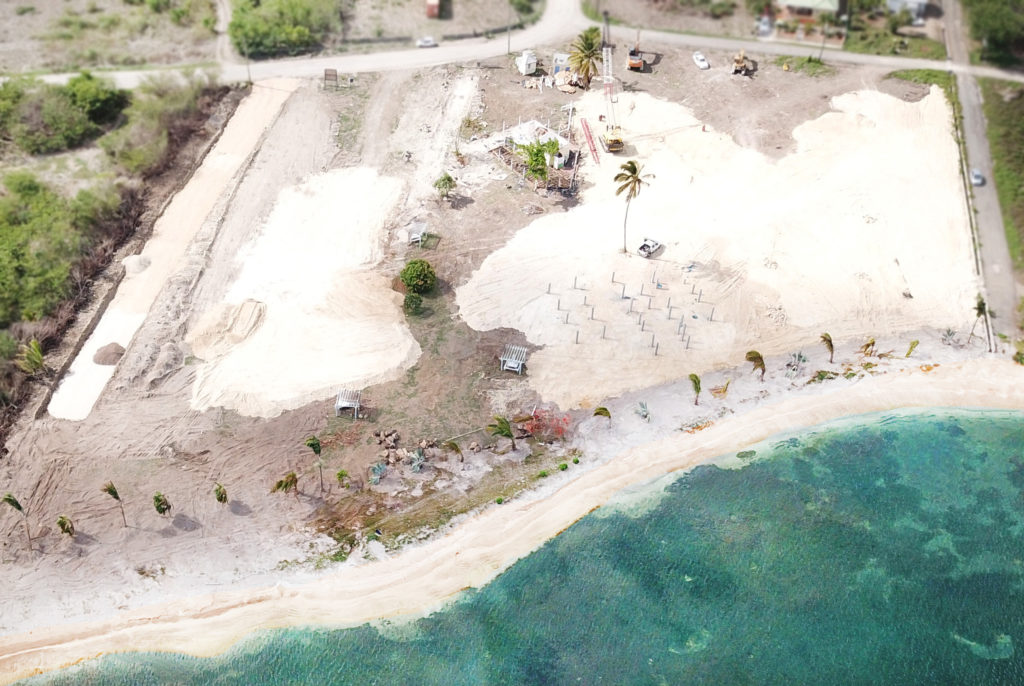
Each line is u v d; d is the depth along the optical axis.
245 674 57.75
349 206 89.31
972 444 71.88
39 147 95.62
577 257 84.69
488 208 89.88
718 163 95.56
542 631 60.34
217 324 76.81
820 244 86.94
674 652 59.41
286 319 78.06
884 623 61.00
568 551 64.62
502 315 79.62
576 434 71.75
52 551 63.00
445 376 74.81
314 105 102.81
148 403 71.50
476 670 58.28
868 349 78.38
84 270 81.19
